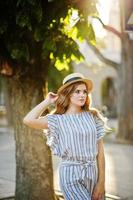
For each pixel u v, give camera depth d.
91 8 5.62
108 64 20.97
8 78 6.86
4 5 5.74
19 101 6.82
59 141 4.23
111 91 49.28
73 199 4.12
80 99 4.30
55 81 25.41
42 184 6.79
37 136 6.78
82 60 6.20
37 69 6.79
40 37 5.73
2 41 6.09
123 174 11.43
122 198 8.38
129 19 6.49
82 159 4.16
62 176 4.20
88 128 4.20
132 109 20.61
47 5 5.61
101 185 4.24
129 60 20.56
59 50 6.08
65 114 4.32
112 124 33.47
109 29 14.08
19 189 6.90
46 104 4.35
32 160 6.79
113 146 19.11
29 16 5.40
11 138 23.11
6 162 13.64
